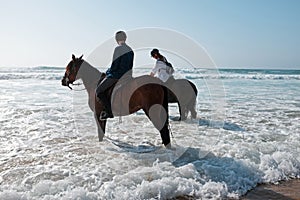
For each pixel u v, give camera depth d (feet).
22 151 18.67
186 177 14.46
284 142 20.58
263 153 18.24
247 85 79.61
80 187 12.77
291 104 41.09
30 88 62.49
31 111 33.65
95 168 15.67
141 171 14.79
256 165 15.94
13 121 28.07
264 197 12.82
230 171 14.98
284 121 28.96
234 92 58.80
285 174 15.33
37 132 23.85
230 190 13.33
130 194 12.43
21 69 166.61
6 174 14.78
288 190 13.58
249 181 14.16
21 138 21.89
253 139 21.83
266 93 57.11
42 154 18.10
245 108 37.29
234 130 24.91
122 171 15.30
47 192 12.64
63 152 18.57
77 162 16.69
